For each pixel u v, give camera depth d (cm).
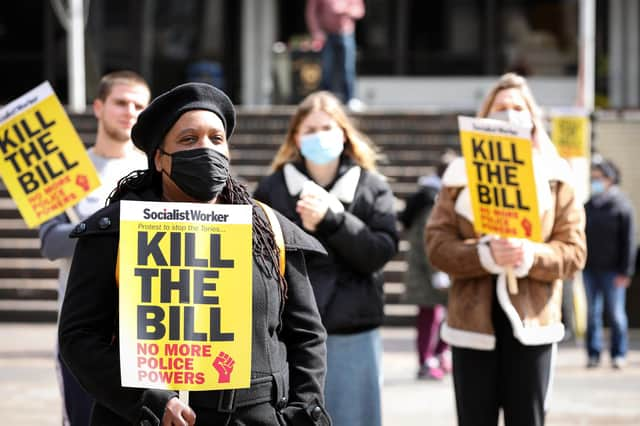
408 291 1677
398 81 3859
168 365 546
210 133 571
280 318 588
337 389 876
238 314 553
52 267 2381
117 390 544
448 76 3866
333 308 871
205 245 555
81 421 822
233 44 3862
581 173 2119
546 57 3844
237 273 555
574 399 1538
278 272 589
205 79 3834
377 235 899
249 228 559
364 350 888
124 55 3816
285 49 3197
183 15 3841
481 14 3856
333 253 880
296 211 905
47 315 2309
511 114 879
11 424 1339
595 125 2675
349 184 913
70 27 3216
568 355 1973
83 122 2773
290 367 595
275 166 949
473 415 854
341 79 2864
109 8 3812
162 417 534
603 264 1814
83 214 891
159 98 572
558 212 870
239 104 3859
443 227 887
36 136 882
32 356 1870
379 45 3875
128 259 550
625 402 1517
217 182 563
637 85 3819
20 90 3825
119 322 545
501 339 853
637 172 2675
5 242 2433
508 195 832
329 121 912
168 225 554
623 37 3822
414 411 1441
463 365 857
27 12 3806
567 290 1482
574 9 3828
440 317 1692
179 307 550
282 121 2792
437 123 2778
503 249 823
